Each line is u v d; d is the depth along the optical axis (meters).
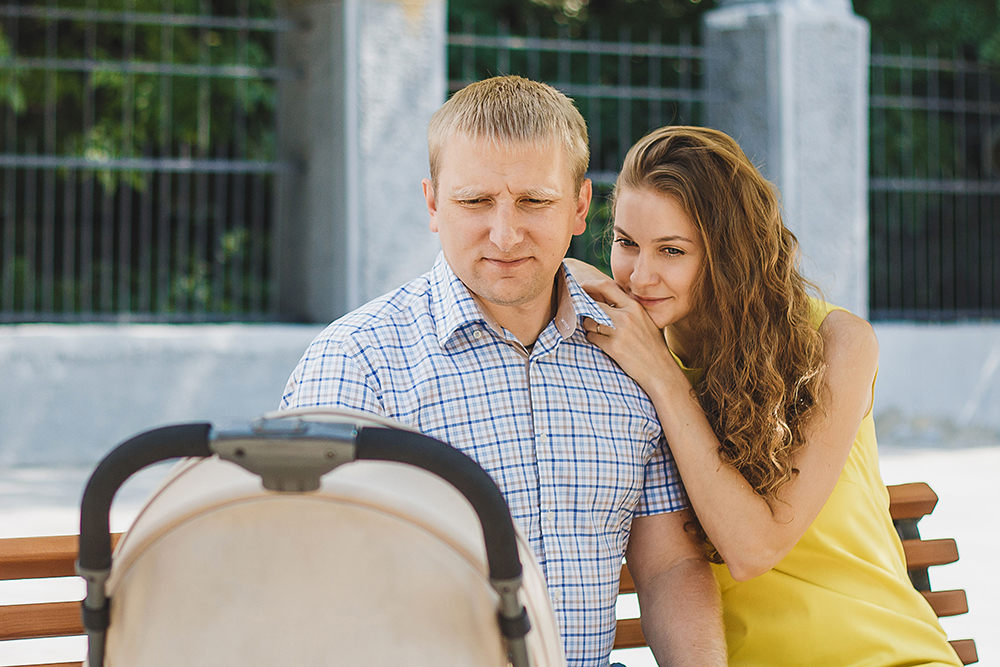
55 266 9.15
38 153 9.44
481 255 1.91
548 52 10.27
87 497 1.19
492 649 1.27
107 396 6.53
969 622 3.86
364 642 1.22
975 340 8.20
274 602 1.22
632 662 3.47
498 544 1.22
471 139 1.87
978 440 8.08
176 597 1.23
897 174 10.01
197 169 7.00
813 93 7.52
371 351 1.95
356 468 1.28
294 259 7.66
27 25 9.34
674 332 2.41
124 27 9.33
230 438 1.16
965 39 9.97
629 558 2.16
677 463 2.09
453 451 1.21
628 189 2.25
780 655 2.09
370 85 6.70
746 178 2.21
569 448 1.99
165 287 7.14
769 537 2.06
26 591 4.01
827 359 2.22
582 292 2.11
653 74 7.81
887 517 2.28
